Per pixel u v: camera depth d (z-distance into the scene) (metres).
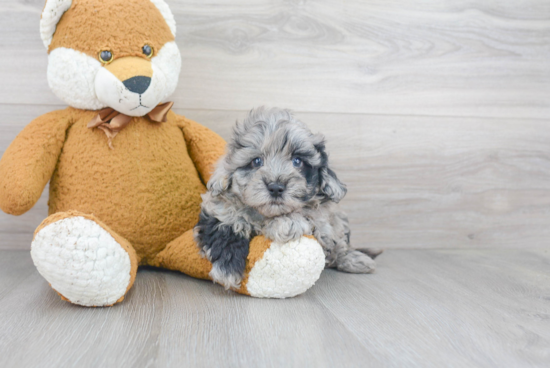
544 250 0.92
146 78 0.68
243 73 0.85
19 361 0.51
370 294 0.68
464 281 0.74
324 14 0.86
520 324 0.60
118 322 0.58
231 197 0.67
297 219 0.65
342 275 0.75
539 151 0.93
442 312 0.63
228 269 0.64
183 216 0.73
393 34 0.88
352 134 0.88
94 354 0.52
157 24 0.71
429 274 0.77
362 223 0.90
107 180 0.70
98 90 0.68
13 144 0.69
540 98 0.92
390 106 0.89
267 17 0.84
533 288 0.71
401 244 0.91
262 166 0.65
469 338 0.57
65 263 0.57
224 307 0.62
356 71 0.87
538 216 0.94
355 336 0.56
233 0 0.84
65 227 0.58
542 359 0.53
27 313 0.59
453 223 0.92
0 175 0.66
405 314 0.62
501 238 0.94
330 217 0.74
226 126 0.85
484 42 0.90
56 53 0.68
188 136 0.78
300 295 0.67
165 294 0.65
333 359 0.52
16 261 0.77
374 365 0.51
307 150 0.66
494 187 0.93
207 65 0.84
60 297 0.63
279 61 0.85
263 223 0.66
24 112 0.81
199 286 0.68
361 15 0.87
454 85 0.90
